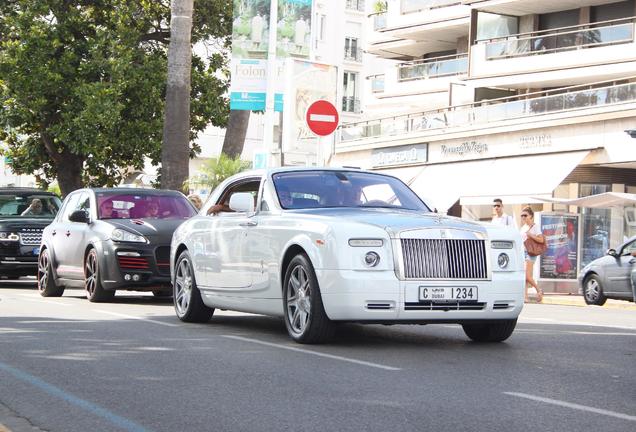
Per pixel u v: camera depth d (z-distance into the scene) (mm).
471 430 6871
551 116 41781
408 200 13273
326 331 11703
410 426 7004
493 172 43844
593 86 46719
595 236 35719
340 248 11312
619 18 46094
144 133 43906
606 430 6898
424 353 11141
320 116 22328
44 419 7348
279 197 12945
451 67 55281
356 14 86500
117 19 43406
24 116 42469
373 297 11203
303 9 29266
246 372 9539
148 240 18703
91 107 41531
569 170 40281
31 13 42375
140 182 53281
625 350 11758
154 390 8516
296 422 7152
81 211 19828
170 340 12156
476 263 11578
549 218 33250
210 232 14164
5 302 18406
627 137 38969
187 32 34000
